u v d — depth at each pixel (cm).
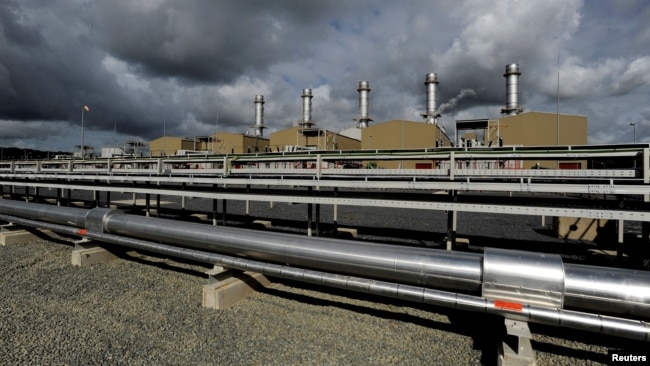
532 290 281
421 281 343
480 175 529
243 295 414
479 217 1166
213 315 369
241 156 773
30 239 725
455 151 572
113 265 550
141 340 317
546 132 3030
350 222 1040
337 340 320
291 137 4294
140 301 405
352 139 4512
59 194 1283
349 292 435
